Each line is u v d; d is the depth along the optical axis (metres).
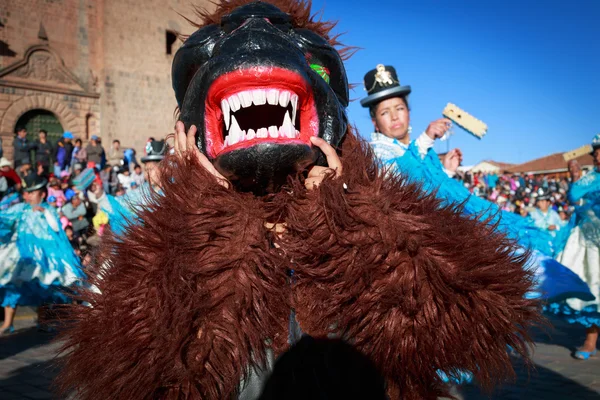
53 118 22.88
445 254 1.34
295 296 1.39
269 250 1.35
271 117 1.54
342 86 1.71
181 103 1.72
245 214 1.39
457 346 1.30
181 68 1.64
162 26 25.36
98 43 24.17
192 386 1.25
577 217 6.02
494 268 1.36
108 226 1.58
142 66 24.83
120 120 24.23
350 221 1.36
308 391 1.34
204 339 1.27
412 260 1.32
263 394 1.31
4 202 9.66
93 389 1.32
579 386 4.58
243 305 1.30
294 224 1.39
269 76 1.38
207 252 1.34
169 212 1.38
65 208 9.96
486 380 1.40
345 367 1.36
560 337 6.77
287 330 1.37
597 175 5.93
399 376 1.33
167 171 1.50
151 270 1.30
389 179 1.54
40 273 6.53
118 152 20.17
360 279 1.32
